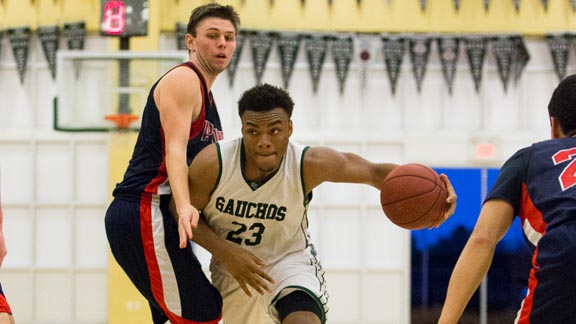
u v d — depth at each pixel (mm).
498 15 9969
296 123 9961
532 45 10055
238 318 3900
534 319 2615
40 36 9859
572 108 2814
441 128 10000
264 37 9844
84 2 9852
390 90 10000
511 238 9695
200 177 3510
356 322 9820
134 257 3695
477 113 10008
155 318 4094
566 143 2789
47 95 9938
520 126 9977
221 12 3781
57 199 9875
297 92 9969
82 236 9844
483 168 9844
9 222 9844
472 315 9734
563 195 2643
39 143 9914
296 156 3572
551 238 2578
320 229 9875
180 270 3691
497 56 9930
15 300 9805
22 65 9867
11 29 9859
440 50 9930
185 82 3584
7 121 9930
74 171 9906
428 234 9852
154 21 9547
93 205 9867
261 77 9867
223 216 3656
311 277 3719
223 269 3867
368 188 9938
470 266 2623
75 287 9820
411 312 9812
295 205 3643
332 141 9922
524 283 9656
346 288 9883
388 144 9930
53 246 9844
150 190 3648
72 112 7836
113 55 7801
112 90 7840
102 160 9914
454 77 9984
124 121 7836
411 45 9922
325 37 9930
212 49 3748
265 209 3625
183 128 3531
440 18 9961
